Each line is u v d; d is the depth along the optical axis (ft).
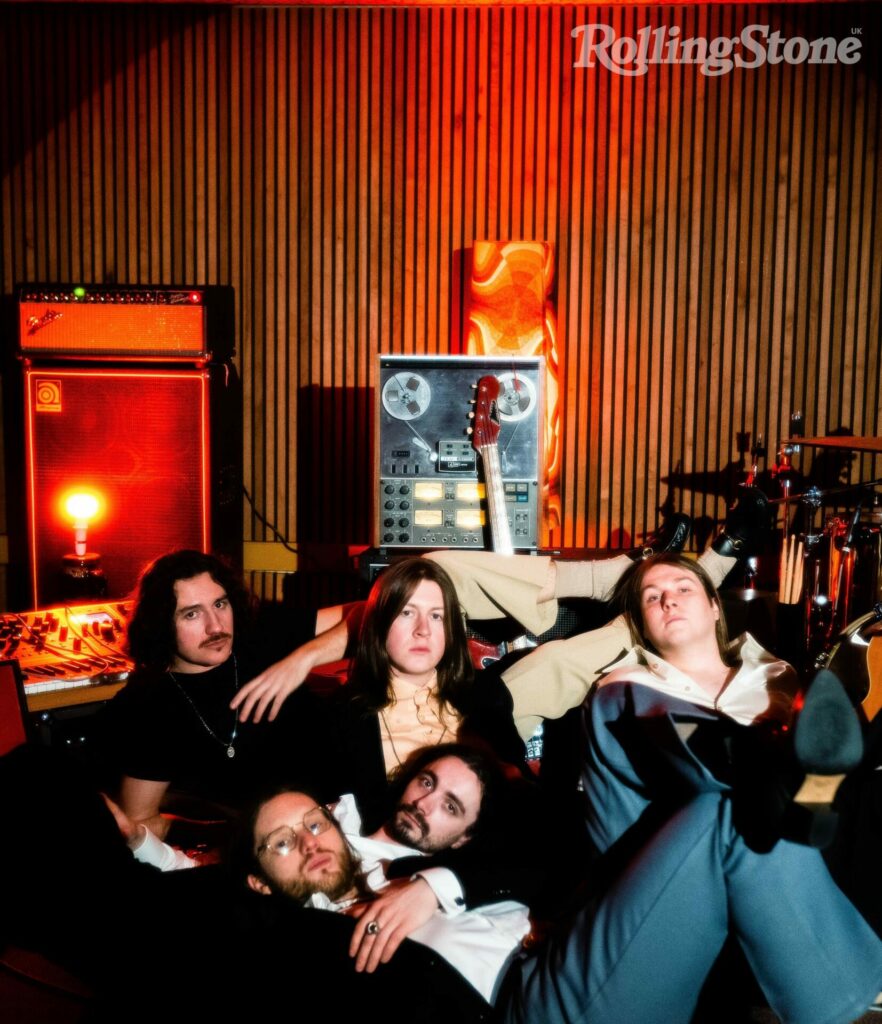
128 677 7.77
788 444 10.22
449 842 6.05
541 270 11.91
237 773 7.49
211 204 13.51
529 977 5.45
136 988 4.72
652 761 6.04
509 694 7.37
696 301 13.24
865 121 12.86
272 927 5.02
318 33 13.11
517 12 12.92
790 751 4.52
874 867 6.00
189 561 7.49
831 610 9.87
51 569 12.19
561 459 13.60
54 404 11.94
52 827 5.29
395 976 4.93
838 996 5.17
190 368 11.91
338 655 7.57
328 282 13.52
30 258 13.78
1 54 13.43
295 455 13.80
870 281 13.08
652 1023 5.30
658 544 9.37
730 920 5.36
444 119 13.15
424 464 10.18
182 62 13.29
